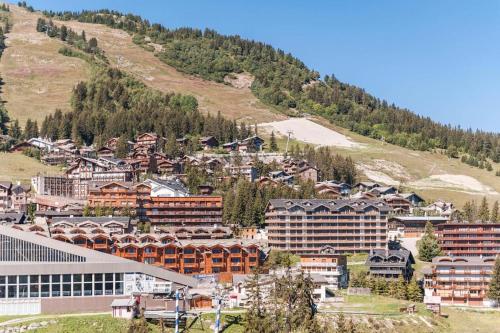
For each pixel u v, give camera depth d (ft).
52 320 634.02
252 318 612.29
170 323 638.12
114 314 647.97
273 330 610.24
